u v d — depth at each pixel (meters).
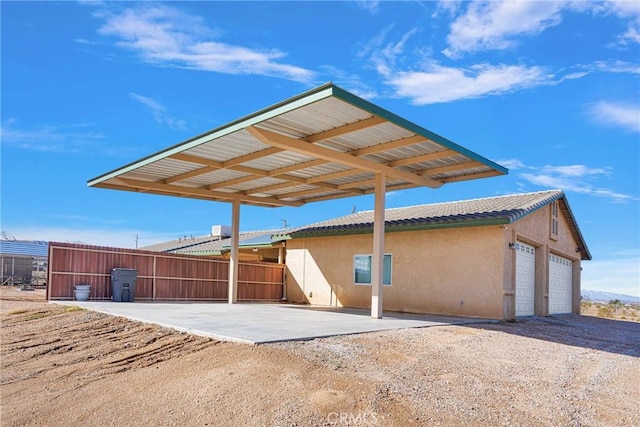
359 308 18.86
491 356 8.63
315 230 21.06
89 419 5.77
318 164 14.77
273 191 19.23
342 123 11.14
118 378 7.20
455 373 7.14
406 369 7.11
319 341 8.54
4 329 10.91
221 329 9.47
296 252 22.42
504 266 15.08
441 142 12.27
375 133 11.84
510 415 5.58
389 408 5.53
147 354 8.34
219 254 26.91
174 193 18.75
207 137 12.34
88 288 16.23
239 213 19.98
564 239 22.03
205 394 6.11
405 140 12.28
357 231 19.12
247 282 21.75
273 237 23.16
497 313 14.97
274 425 5.17
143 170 15.93
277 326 10.30
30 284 34.91
